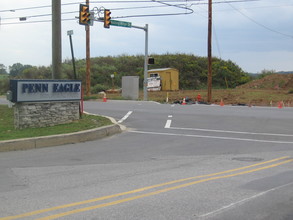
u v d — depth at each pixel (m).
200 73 68.00
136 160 9.67
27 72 65.44
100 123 15.23
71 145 11.90
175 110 22.36
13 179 7.59
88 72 37.84
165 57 71.50
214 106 25.89
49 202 6.07
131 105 26.31
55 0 16.02
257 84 54.81
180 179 7.62
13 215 5.45
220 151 11.09
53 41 16.14
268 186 7.13
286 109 23.75
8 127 14.02
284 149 11.52
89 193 6.59
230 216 5.46
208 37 33.19
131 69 68.44
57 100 14.78
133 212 5.60
